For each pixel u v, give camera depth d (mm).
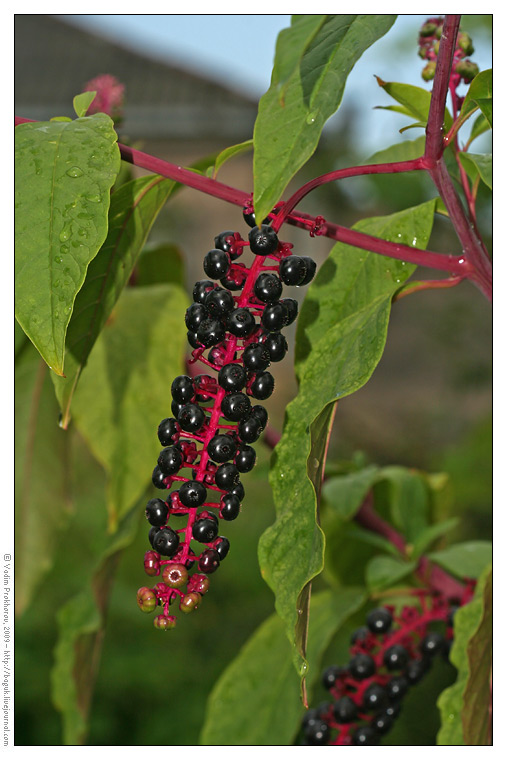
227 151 678
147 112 5109
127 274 711
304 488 654
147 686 2279
